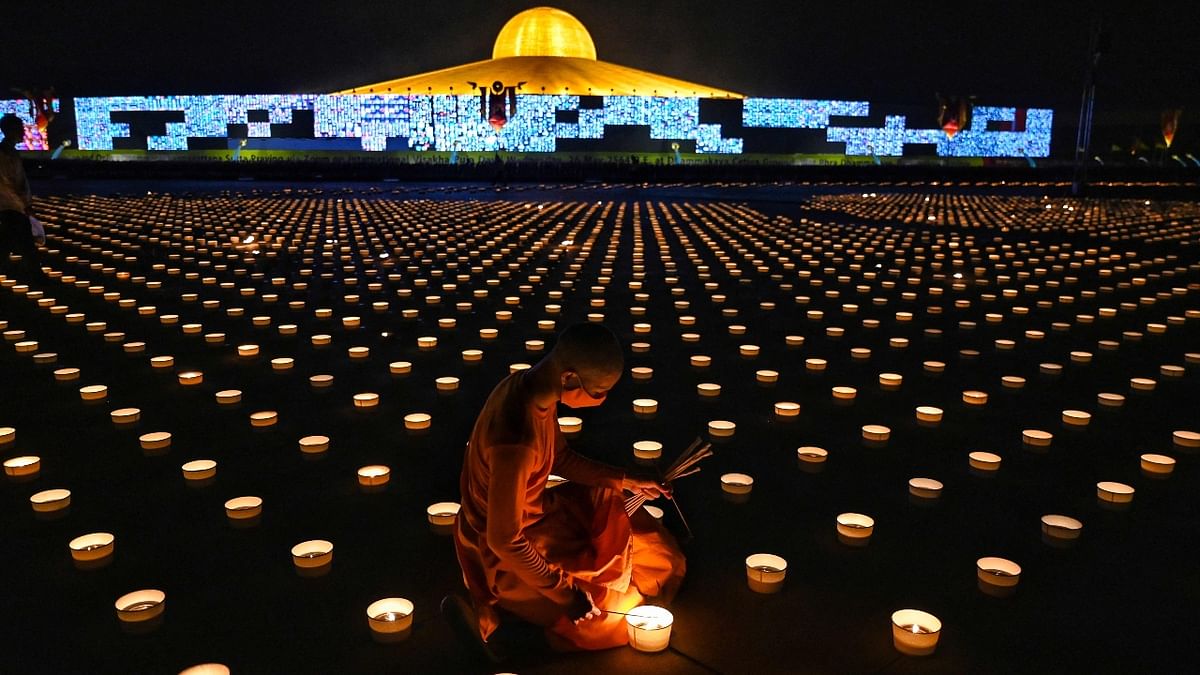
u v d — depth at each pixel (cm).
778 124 5041
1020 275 1048
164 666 272
